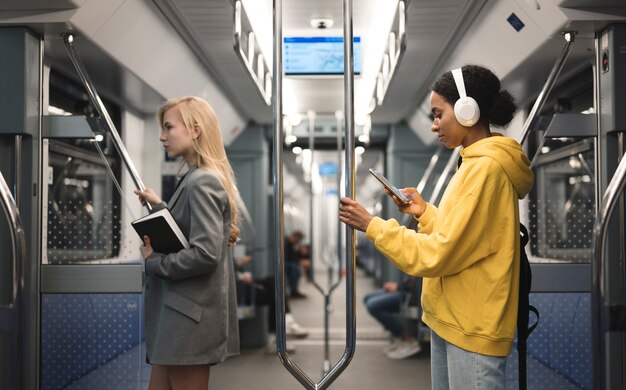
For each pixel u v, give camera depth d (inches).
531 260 160.2
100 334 144.9
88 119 139.7
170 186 217.0
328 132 324.8
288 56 191.8
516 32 149.2
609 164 133.6
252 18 162.7
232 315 102.8
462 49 185.3
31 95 132.7
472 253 75.4
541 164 190.5
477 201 74.0
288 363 83.2
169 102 101.6
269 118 311.4
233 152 325.4
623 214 132.0
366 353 274.7
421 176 327.6
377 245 78.1
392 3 157.6
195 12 160.4
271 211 370.0
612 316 95.0
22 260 104.4
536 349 146.3
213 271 94.7
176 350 91.0
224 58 205.6
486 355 74.7
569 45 135.6
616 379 127.0
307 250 516.7
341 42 191.2
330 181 776.3
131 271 144.2
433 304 80.4
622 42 129.2
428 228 88.9
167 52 177.9
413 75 229.9
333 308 459.2
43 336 143.0
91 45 141.9
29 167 134.5
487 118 81.7
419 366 247.4
